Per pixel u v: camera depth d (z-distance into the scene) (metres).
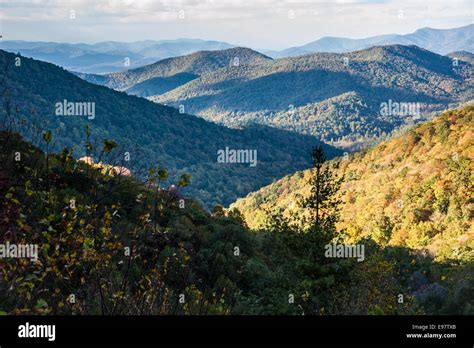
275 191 119.31
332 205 18.84
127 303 4.66
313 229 17.20
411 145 93.44
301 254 16.88
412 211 62.38
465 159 68.56
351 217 75.94
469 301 25.06
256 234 27.42
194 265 10.85
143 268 5.03
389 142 104.44
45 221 3.88
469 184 61.34
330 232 17.19
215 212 31.56
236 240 20.42
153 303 4.84
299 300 13.81
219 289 10.16
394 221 64.19
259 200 117.19
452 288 28.25
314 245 16.31
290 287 14.49
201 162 172.62
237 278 15.16
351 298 14.55
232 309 8.51
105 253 4.21
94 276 4.37
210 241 17.95
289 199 88.62
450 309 25.52
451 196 60.59
